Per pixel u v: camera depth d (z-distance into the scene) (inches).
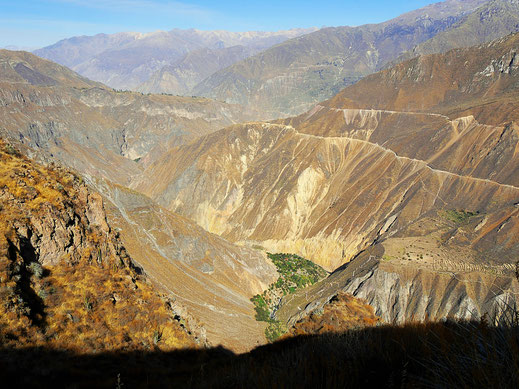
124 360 720.3
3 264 708.0
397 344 283.1
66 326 728.3
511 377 180.1
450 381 201.9
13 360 556.4
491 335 207.6
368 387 253.0
